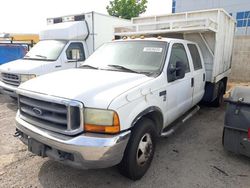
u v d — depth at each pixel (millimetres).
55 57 7328
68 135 2705
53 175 3377
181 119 4723
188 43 4992
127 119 2852
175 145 4453
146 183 3223
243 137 3631
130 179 3268
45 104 2879
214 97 6391
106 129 2674
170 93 3893
